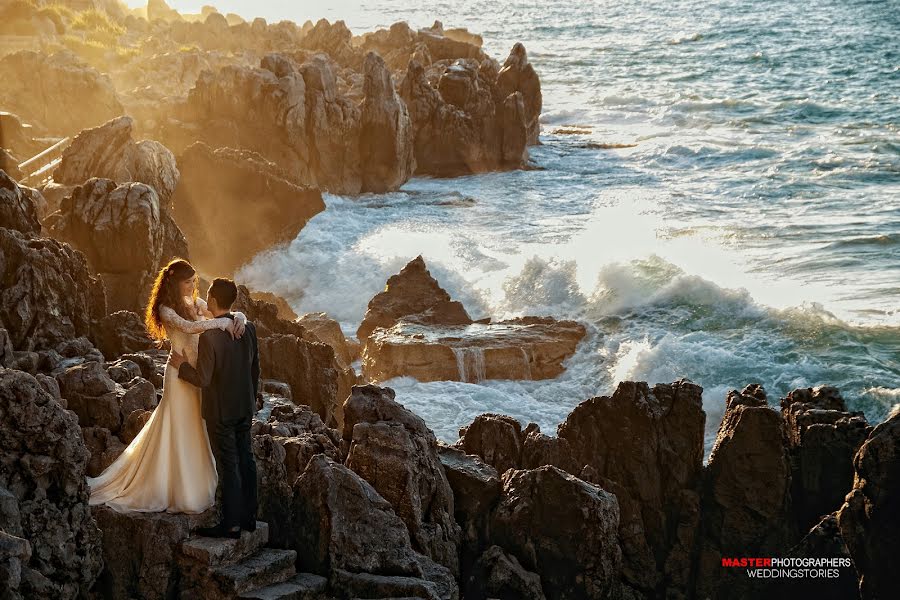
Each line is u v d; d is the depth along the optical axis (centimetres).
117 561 775
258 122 3578
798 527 1134
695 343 1959
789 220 3067
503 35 10738
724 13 11019
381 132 3684
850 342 1938
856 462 988
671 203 3388
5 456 732
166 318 758
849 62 6856
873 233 2830
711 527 1141
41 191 2206
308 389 1462
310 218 2912
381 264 2647
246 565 772
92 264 1661
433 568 869
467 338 1978
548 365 1958
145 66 4766
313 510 840
